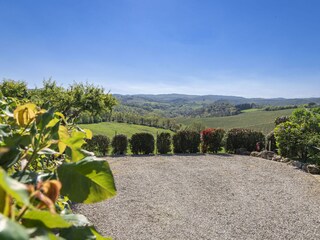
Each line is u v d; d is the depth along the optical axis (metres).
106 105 11.52
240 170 9.00
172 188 7.21
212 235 4.76
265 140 12.03
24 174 0.75
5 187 0.34
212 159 10.83
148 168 9.23
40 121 0.89
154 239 4.60
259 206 6.05
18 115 0.89
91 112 11.31
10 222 0.34
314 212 5.75
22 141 0.83
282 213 5.69
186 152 12.70
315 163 9.23
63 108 10.39
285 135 10.20
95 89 11.12
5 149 0.49
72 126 1.35
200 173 8.66
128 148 12.91
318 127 9.64
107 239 0.70
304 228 5.04
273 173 8.63
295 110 10.56
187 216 5.50
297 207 6.00
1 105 1.27
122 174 8.38
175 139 12.66
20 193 0.35
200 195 6.71
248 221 5.30
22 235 0.33
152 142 12.39
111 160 10.59
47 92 10.16
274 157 10.59
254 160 10.59
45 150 0.87
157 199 6.40
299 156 10.20
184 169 9.13
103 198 0.79
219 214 5.61
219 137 12.57
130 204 6.05
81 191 0.79
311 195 6.73
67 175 0.79
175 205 6.06
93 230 0.68
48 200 0.46
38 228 0.44
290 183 7.64
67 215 0.69
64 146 0.95
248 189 7.16
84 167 0.80
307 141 9.41
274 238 4.69
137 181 7.71
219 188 7.25
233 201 6.34
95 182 0.80
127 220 5.27
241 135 12.32
